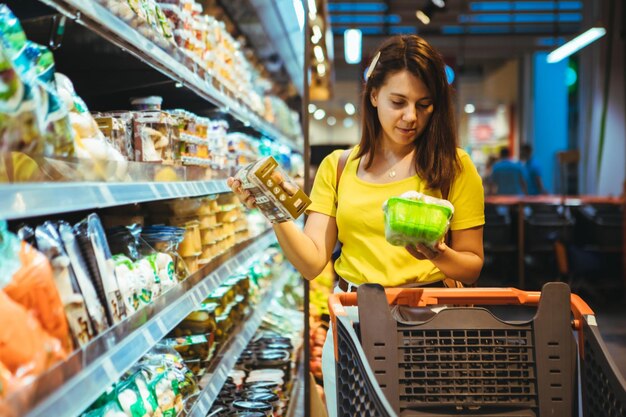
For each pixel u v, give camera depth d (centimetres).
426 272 204
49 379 108
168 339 262
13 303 108
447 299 188
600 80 1207
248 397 297
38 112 120
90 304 143
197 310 274
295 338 406
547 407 167
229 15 462
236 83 352
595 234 830
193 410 219
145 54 188
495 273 924
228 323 306
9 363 103
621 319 689
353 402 160
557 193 1622
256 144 438
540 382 167
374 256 204
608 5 1190
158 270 201
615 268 821
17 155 108
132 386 186
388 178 209
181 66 217
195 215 262
